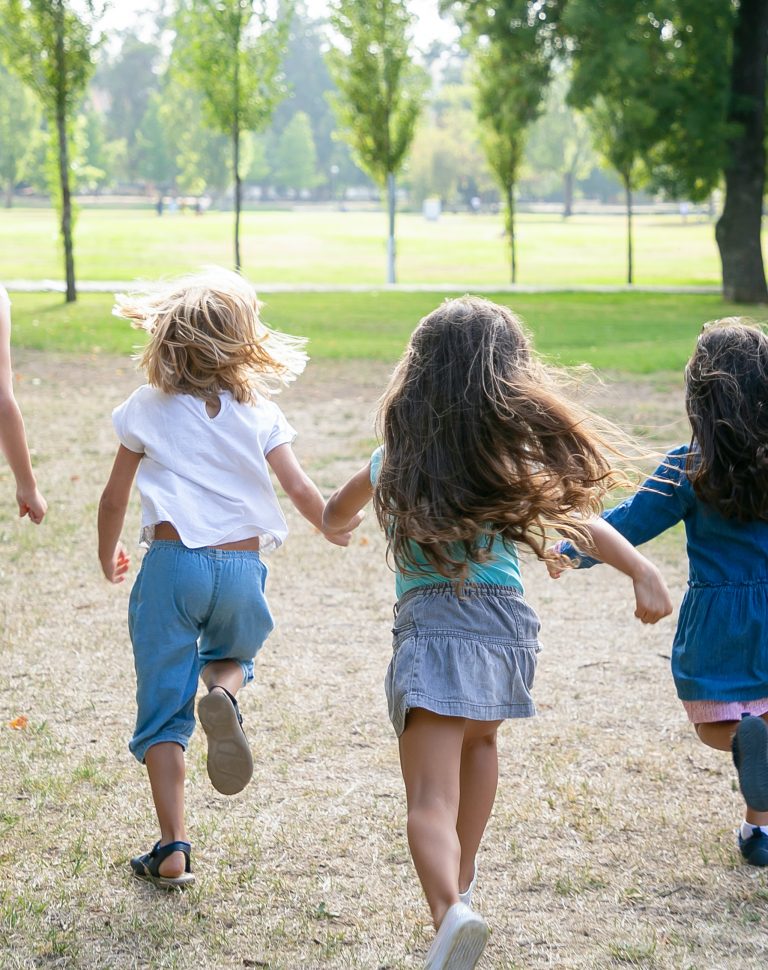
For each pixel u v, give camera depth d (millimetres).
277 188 134500
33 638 5117
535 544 2637
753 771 2740
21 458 3580
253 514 3203
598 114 28562
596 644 5242
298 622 5496
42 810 3498
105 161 116875
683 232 68938
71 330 18078
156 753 3082
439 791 2484
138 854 3232
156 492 3139
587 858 3246
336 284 32188
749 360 3076
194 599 3100
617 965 2701
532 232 67750
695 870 3180
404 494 2609
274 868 3174
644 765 3906
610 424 2787
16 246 47312
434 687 2527
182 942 2787
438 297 27188
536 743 4090
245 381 3258
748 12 25922
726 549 3117
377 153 31250
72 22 22453
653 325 20797
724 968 2684
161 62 129625
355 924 2885
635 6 24672
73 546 6648
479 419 2588
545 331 19422
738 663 3078
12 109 91875
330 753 3980
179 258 42688
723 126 24984
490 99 29891
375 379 13727
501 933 2848
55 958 2707
